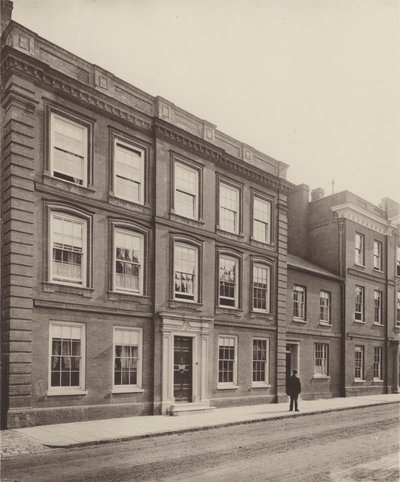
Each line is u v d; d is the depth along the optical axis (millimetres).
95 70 17859
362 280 32000
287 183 26047
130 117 18812
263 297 24422
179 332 19531
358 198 32250
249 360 22953
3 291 15242
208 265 21406
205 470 9742
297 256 32344
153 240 19203
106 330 17234
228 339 22234
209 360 20656
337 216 31328
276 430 15359
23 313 15031
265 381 23781
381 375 33062
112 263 17703
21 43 15828
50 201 16141
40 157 16078
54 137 16656
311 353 27375
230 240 22734
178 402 19422
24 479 9086
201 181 21531
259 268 24438
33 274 15469
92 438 13062
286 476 9250
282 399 24109
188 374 20016
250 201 24250
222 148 22297
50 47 16719
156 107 19859
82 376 16453
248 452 11641
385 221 34219
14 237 15086
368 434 14492
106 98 17891
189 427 15148
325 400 26531
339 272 30625
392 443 12859
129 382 17938
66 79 16703
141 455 11281
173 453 11516
